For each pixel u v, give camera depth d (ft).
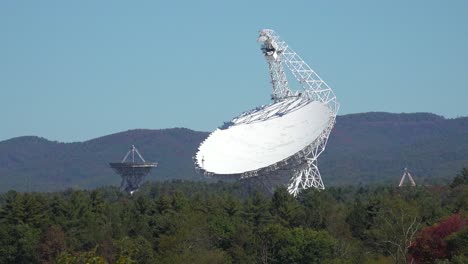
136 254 540.93
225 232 594.24
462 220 490.08
